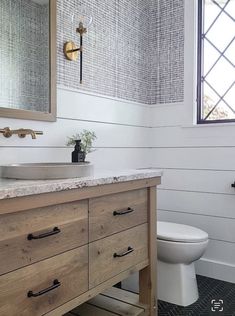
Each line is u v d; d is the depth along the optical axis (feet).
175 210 8.13
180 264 6.23
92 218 4.17
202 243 6.12
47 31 5.52
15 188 3.12
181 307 6.10
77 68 6.22
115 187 4.50
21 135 5.06
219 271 7.47
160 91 8.29
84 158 5.62
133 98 7.80
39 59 5.42
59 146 5.85
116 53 7.25
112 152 7.13
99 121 6.77
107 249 4.42
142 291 5.38
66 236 3.79
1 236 3.08
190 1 7.77
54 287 3.60
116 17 7.25
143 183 5.11
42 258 3.50
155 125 8.36
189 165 7.91
